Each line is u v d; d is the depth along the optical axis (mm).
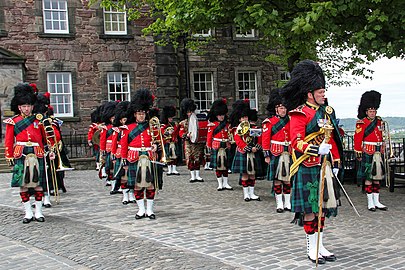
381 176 8562
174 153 15555
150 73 20578
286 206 8820
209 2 10602
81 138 19375
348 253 5848
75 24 19547
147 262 5629
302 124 5512
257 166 9906
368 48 8680
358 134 8711
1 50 17781
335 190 5574
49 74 19281
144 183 8188
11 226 7914
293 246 6234
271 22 9164
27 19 18906
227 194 11133
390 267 5266
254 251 6043
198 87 21766
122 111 9797
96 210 9289
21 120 8164
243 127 9914
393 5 8414
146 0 17734
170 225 7750
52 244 6695
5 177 15445
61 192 11742
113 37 20016
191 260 5621
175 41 19578
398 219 7805
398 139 12055
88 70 19719
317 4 8297
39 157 8227
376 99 8695
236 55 22000
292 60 14133
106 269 5492
